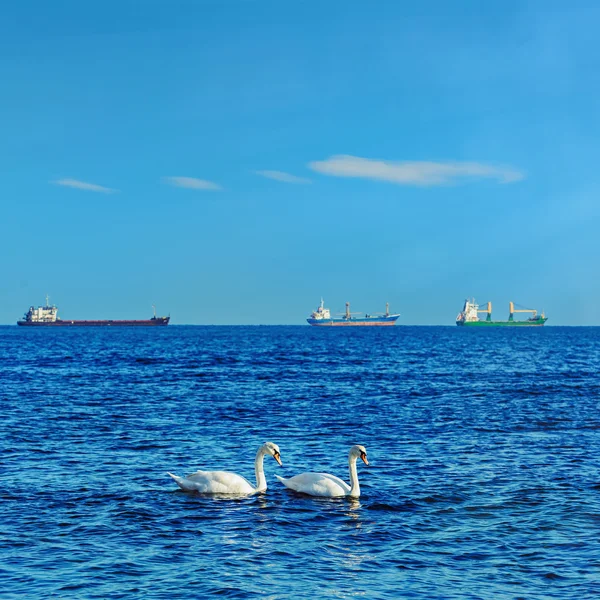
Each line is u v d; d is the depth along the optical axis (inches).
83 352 3809.1
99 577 534.6
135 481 828.6
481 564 566.9
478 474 868.6
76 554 581.9
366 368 2647.6
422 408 1485.0
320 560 575.2
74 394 1695.4
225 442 1086.4
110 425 1223.5
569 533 642.2
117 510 706.2
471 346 5004.9
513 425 1256.8
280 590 515.2
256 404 1534.2
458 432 1182.9
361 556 584.7
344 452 1018.7
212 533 641.0
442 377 2262.6
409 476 861.2
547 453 1001.5
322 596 505.7
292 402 1573.6
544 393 1786.4
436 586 523.8
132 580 530.3
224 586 520.7
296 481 795.4
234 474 791.7
